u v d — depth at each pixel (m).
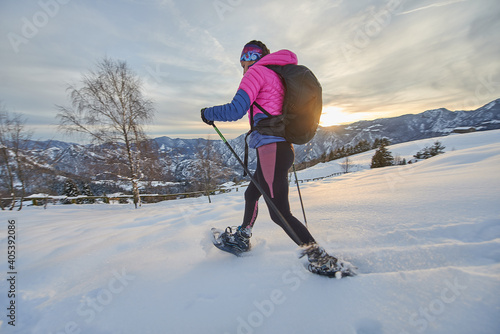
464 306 0.81
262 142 1.27
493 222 1.49
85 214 7.64
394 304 0.90
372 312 0.88
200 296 1.14
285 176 1.29
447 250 1.24
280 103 1.24
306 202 3.65
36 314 1.12
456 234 1.46
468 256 1.17
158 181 13.69
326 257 1.19
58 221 5.21
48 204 11.79
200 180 16.20
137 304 1.13
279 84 1.23
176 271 1.43
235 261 1.49
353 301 0.96
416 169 8.23
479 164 5.48
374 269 1.22
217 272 1.36
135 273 1.44
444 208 1.95
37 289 1.37
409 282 1.00
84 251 1.98
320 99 1.23
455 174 4.26
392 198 2.73
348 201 3.00
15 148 11.90
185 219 3.50
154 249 1.84
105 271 1.52
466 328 0.73
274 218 1.32
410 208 2.14
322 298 1.01
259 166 1.32
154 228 2.98
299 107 1.18
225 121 1.28
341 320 0.88
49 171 11.95
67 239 2.74
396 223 1.79
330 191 5.64
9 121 11.75
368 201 2.80
